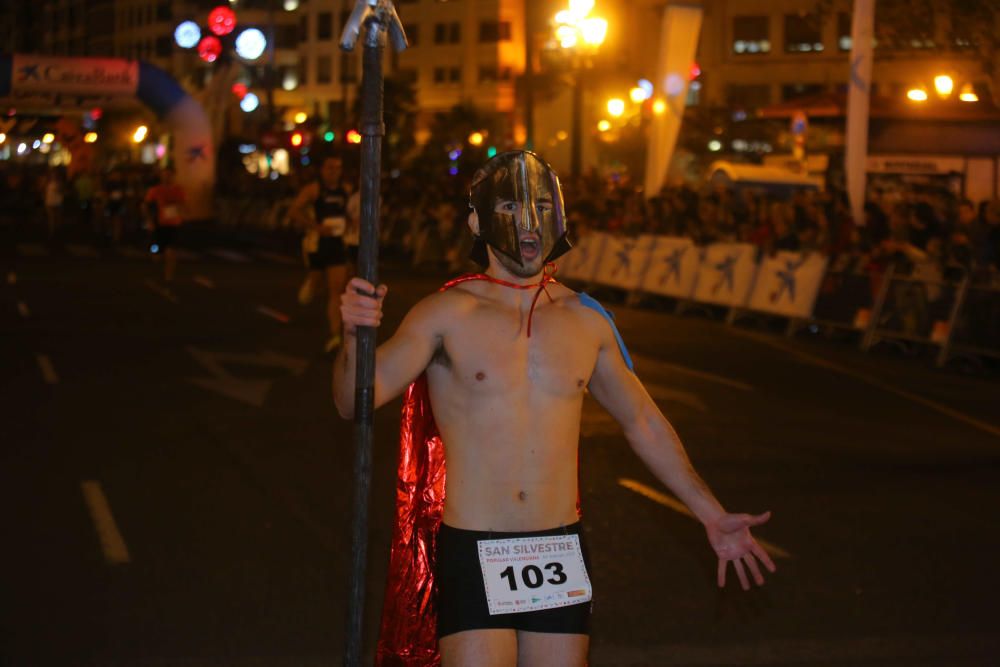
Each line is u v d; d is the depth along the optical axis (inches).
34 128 1549.0
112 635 212.1
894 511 306.8
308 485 318.3
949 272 588.4
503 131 2551.7
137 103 1337.4
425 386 142.7
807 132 1063.0
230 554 259.3
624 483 329.4
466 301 137.3
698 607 233.6
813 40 1769.2
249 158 1980.8
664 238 798.5
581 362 139.0
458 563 134.3
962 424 430.6
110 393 441.1
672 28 821.9
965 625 226.2
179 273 948.0
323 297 784.3
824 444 386.6
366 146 123.5
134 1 3582.7
